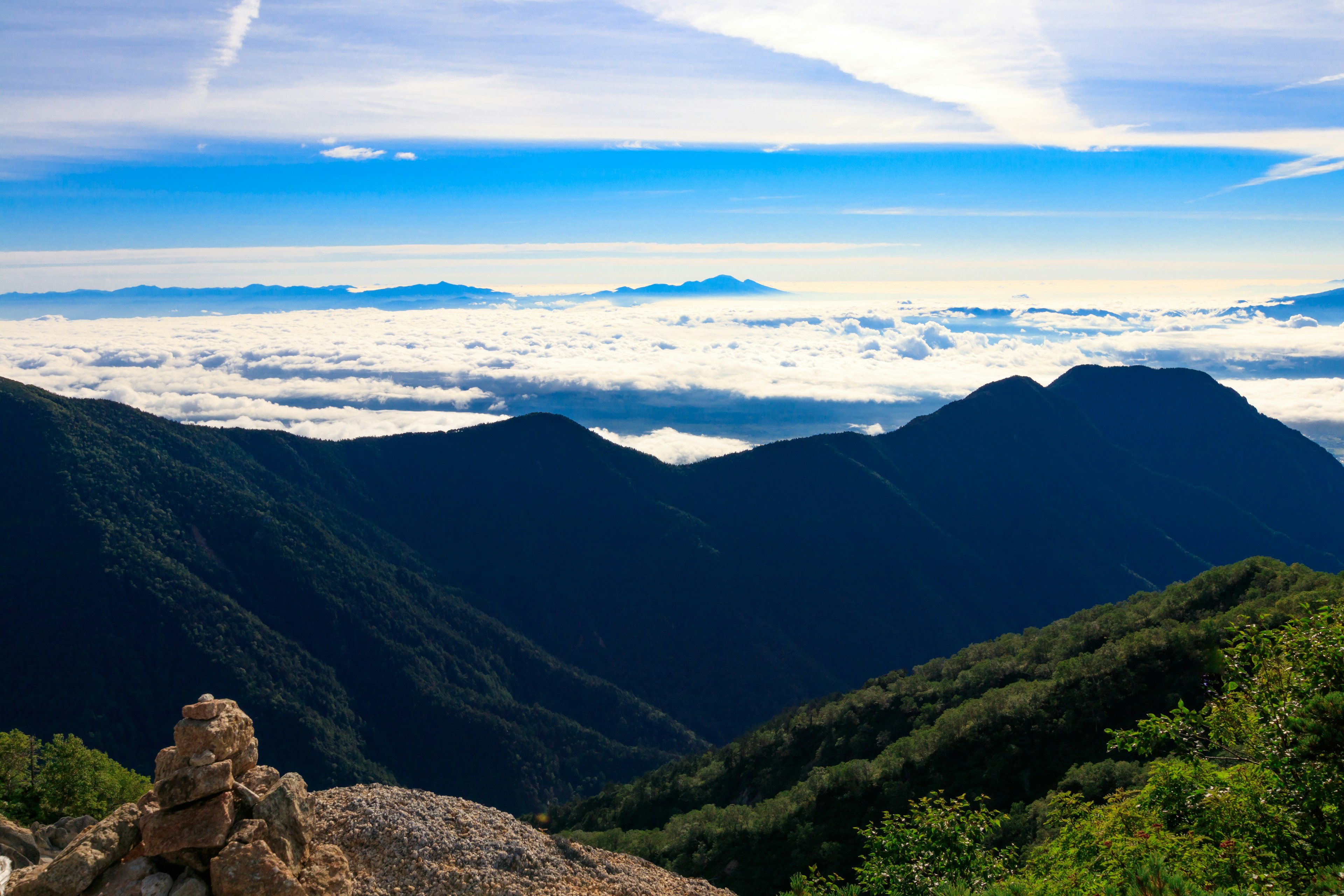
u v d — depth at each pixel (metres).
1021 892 19.02
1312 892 17.23
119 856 15.02
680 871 78.00
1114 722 79.88
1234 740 23.61
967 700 101.56
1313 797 19.23
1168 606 105.88
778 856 74.56
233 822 15.34
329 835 18.36
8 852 33.59
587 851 19.88
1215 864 19.20
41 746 60.47
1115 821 22.45
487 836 18.98
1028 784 76.56
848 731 110.56
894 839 25.81
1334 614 22.89
